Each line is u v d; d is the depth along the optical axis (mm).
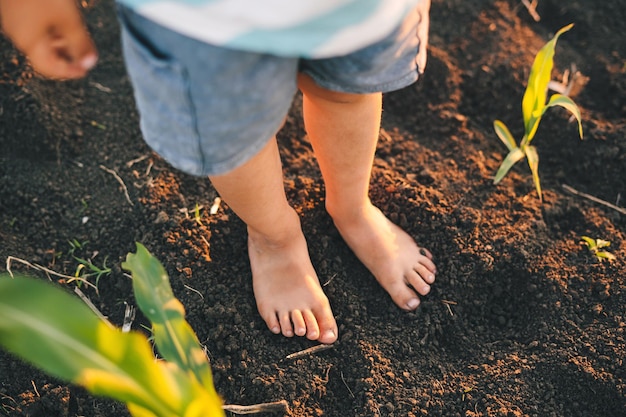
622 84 1029
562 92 998
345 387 845
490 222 929
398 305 889
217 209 937
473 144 1001
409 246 902
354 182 815
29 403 806
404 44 649
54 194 947
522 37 1083
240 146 627
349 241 896
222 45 550
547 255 906
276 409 812
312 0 557
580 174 981
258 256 880
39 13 596
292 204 936
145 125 628
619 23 1094
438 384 841
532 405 821
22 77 975
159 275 639
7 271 882
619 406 814
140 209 930
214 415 615
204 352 846
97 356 539
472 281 900
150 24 562
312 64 644
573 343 847
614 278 883
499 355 862
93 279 896
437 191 951
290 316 860
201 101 584
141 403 574
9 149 972
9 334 525
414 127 1021
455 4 1099
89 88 1025
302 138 1007
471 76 1050
